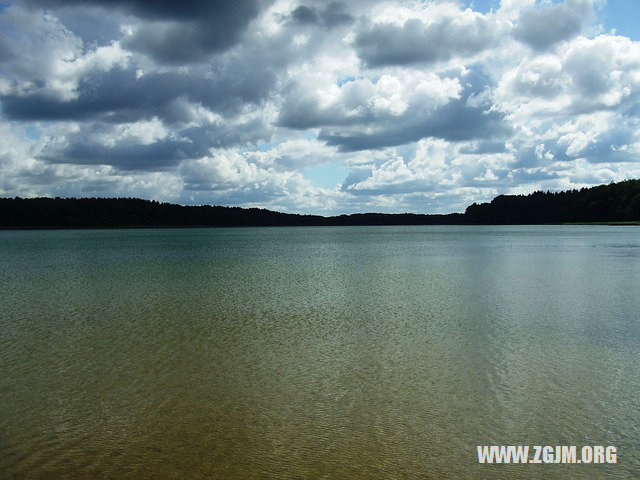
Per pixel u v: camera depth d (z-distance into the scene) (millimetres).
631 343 16797
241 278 35594
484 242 86000
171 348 16516
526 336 17828
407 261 49469
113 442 10062
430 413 11258
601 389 12594
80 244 86625
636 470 9055
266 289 29859
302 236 133875
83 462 9328
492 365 14500
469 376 13562
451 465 9211
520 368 14219
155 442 10047
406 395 12289
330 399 12055
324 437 10211
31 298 27219
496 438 10156
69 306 24594
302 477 8820
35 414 11367
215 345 16859
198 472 8977
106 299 26594
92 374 13953
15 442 10094
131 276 37250
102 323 20516
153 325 20031
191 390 12703
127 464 9250
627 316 21016
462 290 28812
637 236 98562
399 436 10234
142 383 13227
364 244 86250
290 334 18359
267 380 13383
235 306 24141
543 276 35062
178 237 122688
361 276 36438
